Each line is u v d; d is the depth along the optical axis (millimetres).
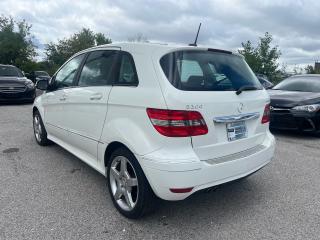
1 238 2980
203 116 3002
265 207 3705
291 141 6953
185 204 3740
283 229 3232
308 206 3746
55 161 5195
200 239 3043
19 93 12188
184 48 3260
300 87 8336
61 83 4918
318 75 8961
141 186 3127
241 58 3891
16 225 3211
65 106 4613
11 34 41562
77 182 4336
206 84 3188
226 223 3336
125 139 3193
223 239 3045
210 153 3137
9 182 4301
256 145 3742
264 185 4355
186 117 2904
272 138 3959
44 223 3264
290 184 4406
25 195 3902
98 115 3707
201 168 2955
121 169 3410
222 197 3949
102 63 3924
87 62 4328
